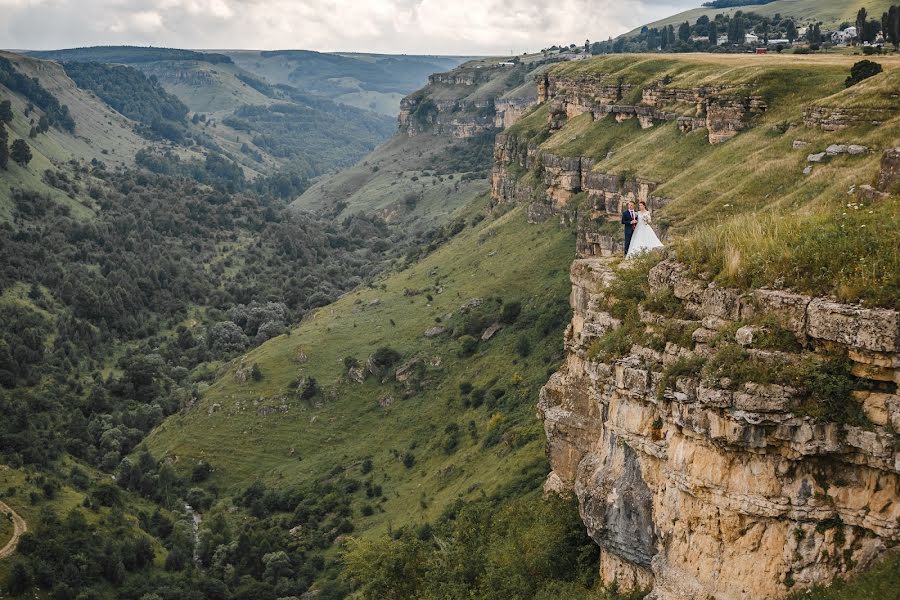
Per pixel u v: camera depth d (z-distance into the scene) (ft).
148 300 644.69
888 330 70.23
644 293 98.58
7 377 453.17
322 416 402.11
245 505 355.15
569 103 522.88
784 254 81.30
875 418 71.51
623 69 465.47
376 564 152.97
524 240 455.63
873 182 113.29
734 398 75.97
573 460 123.54
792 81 315.17
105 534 317.63
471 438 308.19
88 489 364.58
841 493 73.67
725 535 78.43
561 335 340.59
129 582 298.97
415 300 476.95
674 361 85.20
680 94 388.37
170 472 380.17
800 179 231.71
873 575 70.44
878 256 75.87
